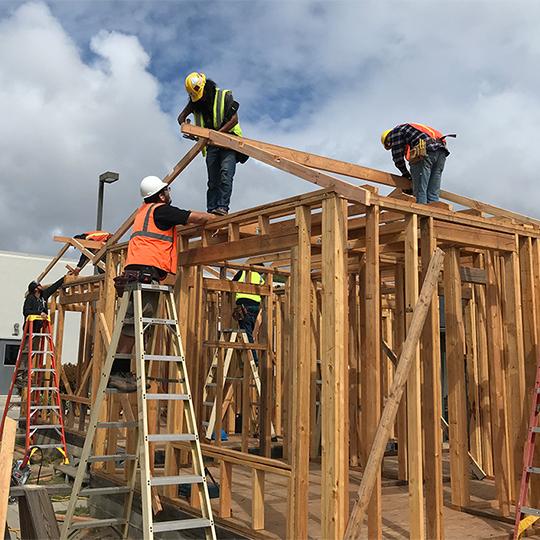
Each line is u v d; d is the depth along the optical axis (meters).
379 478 4.18
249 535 4.48
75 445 8.85
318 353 8.92
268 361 7.67
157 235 4.89
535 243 5.43
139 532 5.30
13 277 20.33
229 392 8.60
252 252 4.90
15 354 20.42
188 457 7.14
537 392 4.67
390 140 6.04
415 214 4.62
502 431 5.32
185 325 5.73
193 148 5.67
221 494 4.94
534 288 5.35
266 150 5.41
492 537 4.58
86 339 10.35
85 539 5.65
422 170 5.86
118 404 6.66
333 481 3.95
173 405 5.71
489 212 6.36
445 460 7.88
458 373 5.61
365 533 4.57
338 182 4.15
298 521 4.13
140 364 4.39
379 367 4.29
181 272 5.76
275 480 6.71
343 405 4.05
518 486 5.05
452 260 5.70
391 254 6.75
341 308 4.13
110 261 7.02
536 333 5.28
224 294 9.16
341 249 4.18
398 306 7.05
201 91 5.79
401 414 6.69
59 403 8.88
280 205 4.62
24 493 5.02
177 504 5.32
